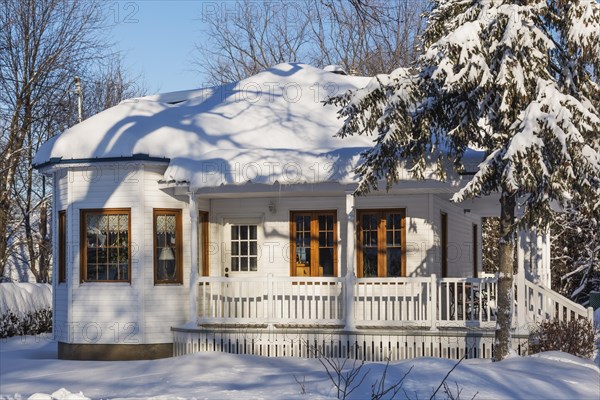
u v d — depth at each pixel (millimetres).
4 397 11820
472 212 24328
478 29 13477
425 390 11203
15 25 30719
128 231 18094
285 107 21047
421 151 15328
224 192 17609
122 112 19188
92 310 18109
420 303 16703
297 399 11344
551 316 16844
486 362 14930
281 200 19547
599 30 13430
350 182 16734
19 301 23703
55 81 31906
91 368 16172
